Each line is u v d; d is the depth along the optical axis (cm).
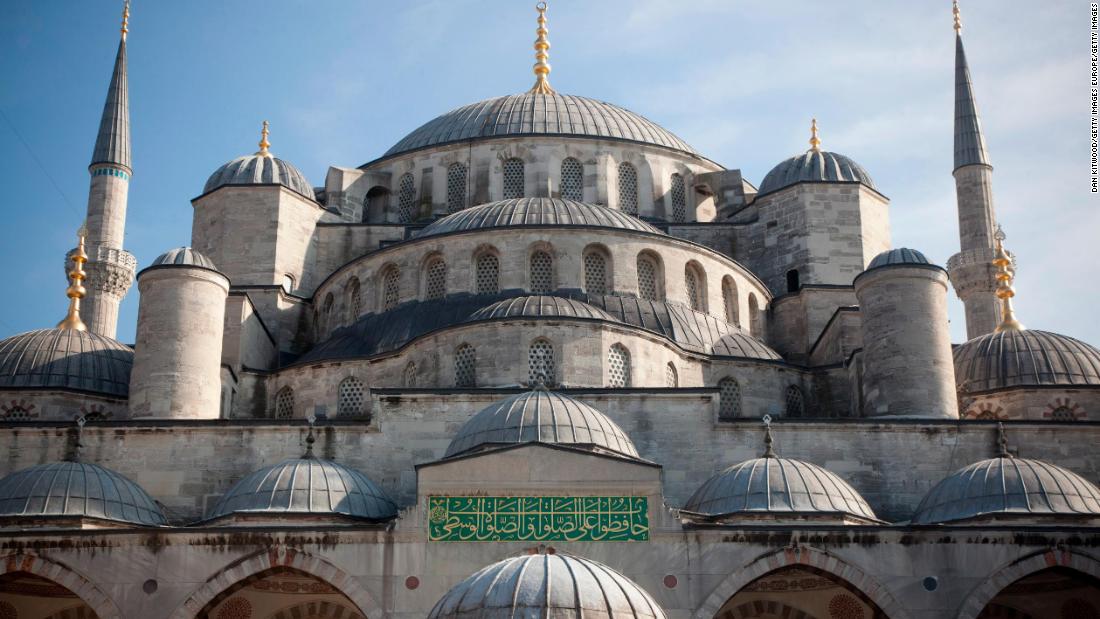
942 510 4097
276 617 4256
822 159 6353
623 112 7025
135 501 4131
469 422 4244
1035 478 4056
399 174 6656
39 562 3825
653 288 5369
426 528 3872
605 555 3850
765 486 4031
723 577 3831
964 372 5344
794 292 5925
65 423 4550
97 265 6450
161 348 4753
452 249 5328
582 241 5291
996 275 6438
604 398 4572
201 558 3841
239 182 6156
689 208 6650
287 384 5212
